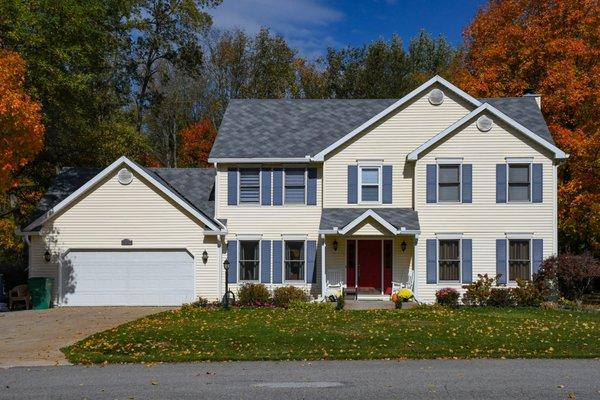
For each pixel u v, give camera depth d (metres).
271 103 31.81
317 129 30.02
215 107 53.81
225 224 28.20
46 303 26.47
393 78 52.72
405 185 28.12
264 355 15.00
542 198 27.14
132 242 27.28
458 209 27.34
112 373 13.34
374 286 27.98
